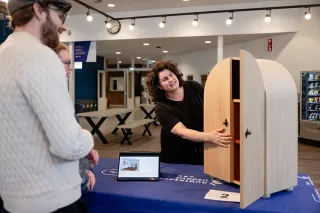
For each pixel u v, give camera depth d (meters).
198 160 2.30
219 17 7.20
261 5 6.95
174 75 2.19
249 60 1.40
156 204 1.51
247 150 1.39
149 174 1.83
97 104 13.52
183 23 7.43
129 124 6.93
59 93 0.97
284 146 1.61
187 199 1.50
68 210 1.07
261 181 1.50
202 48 9.85
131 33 7.81
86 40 8.10
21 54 0.97
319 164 4.91
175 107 2.21
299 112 6.95
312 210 1.38
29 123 0.98
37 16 1.05
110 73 16.75
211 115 1.78
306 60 6.89
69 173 1.07
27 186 0.99
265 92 1.51
